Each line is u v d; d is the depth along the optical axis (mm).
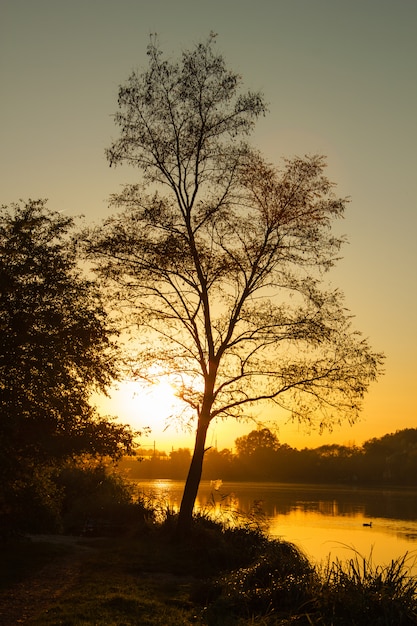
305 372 20531
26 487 18250
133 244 20312
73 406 18031
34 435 16969
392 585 10750
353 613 9930
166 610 10594
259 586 11805
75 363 18500
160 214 20578
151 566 15445
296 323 20312
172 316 20781
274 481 134750
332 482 132000
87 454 19234
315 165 20828
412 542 30469
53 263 18594
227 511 22125
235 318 20656
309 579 11492
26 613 10359
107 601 11008
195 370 20938
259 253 20500
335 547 27266
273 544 16812
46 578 13664
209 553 16219
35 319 17297
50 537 22688
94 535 24500
